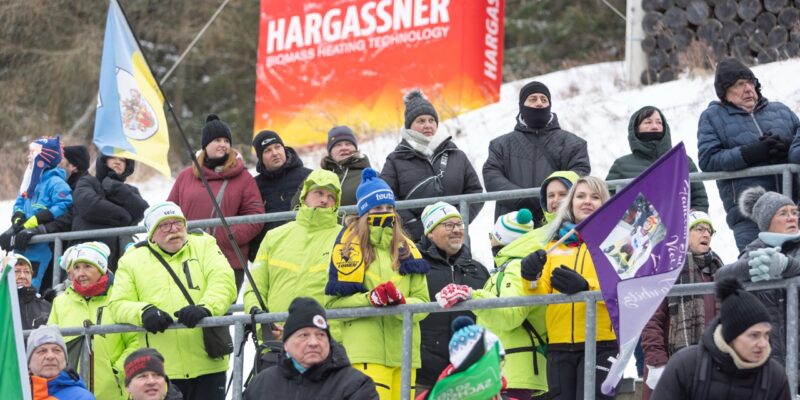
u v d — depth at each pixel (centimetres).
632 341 1806
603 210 1850
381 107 3744
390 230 1989
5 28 5534
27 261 2422
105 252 2259
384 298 1912
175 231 2131
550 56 5328
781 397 1586
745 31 3484
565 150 2383
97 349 2173
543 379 1958
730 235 2734
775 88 3244
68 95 5491
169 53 5731
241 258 2048
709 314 1991
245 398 1745
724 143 2255
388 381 1953
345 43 3828
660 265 1827
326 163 2464
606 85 3681
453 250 2067
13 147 5306
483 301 1895
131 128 2455
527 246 2003
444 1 3678
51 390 1980
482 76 3656
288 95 3906
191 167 2562
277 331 2072
